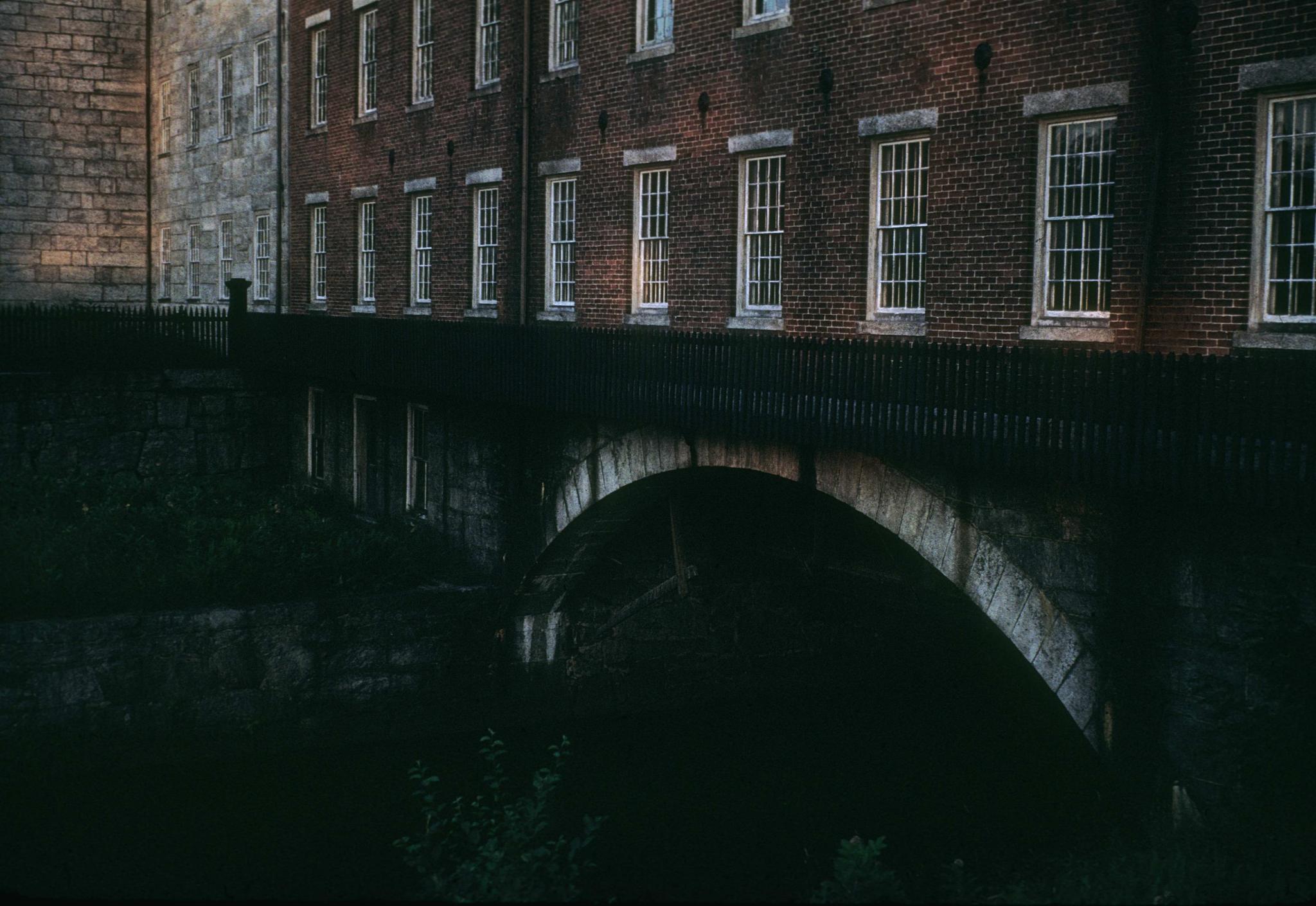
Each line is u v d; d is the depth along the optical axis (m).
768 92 16.41
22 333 26.19
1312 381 8.45
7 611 17.75
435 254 24.70
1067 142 12.82
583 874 14.11
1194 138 11.40
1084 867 9.77
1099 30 12.30
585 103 20.03
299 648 18.67
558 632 20.33
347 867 14.30
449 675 19.61
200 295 36.38
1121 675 10.11
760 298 16.84
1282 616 8.59
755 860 14.46
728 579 21.00
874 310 15.10
